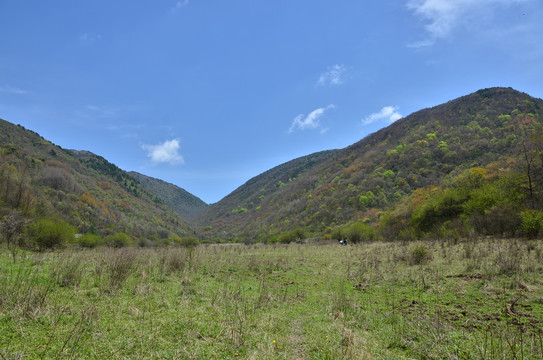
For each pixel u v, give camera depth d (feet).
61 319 15.74
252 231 409.90
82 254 44.75
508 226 69.97
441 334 15.31
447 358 13.16
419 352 13.82
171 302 21.38
